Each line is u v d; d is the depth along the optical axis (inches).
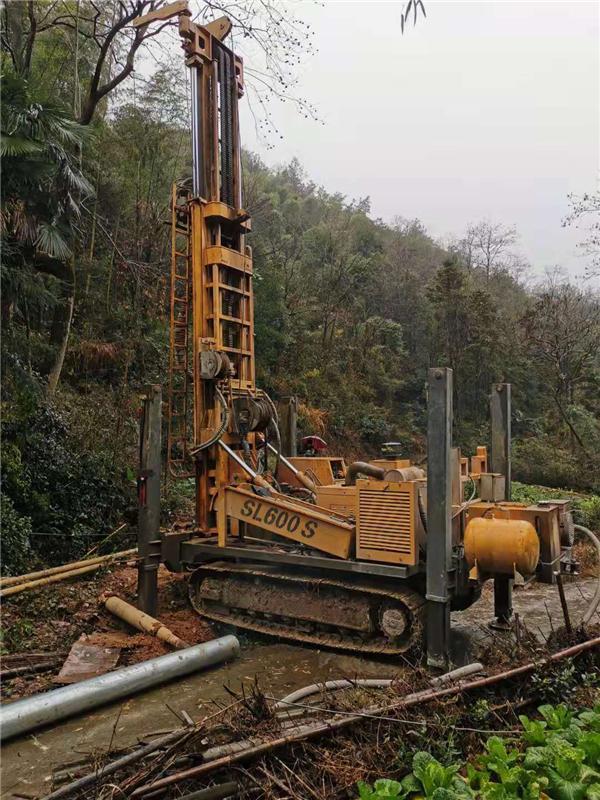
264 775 117.6
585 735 121.3
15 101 286.7
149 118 616.4
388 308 1099.3
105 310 528.7
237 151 259.9
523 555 172.1
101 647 200.5
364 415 800.3
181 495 392.5
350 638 202.2
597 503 459.2
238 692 171.9
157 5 388.5
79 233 426.3
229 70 259.6
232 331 255.3
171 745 123.9
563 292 1069.8
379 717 129.0
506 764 115.9
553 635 185.8
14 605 229.9
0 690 171.6
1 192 290.7
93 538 325.4
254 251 783.1
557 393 884.6
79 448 354.3
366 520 196.2
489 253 1424.7
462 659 195.2
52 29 504.7
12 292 309.7
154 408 233.6
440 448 180.9
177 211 249.3
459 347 949.2
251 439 251.3
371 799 103.8
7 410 309.0
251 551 216.7
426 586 184.1
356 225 1254.9
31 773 131.7
